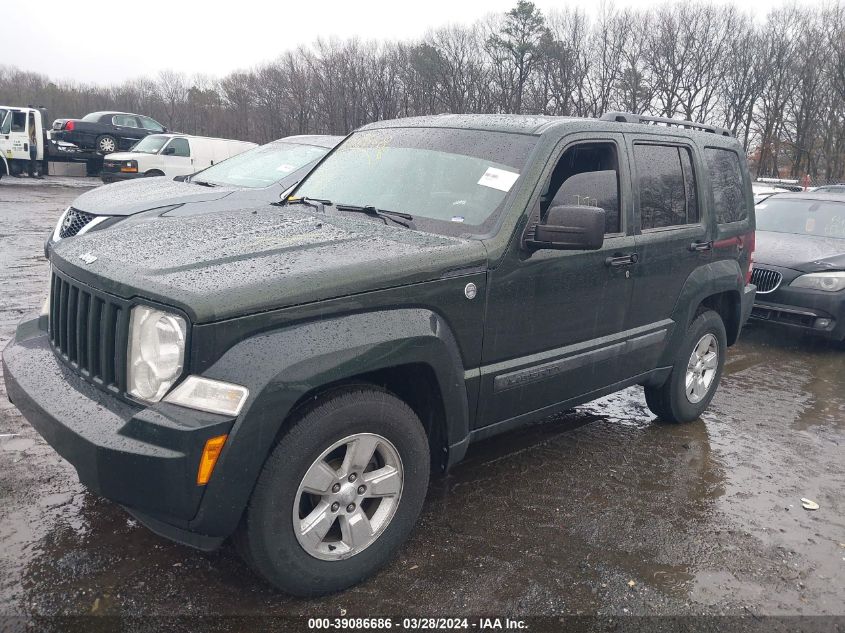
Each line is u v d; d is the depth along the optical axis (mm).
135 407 2580
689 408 5008
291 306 2588
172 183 7414
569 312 3693
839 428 5258
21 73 77625
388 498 2984
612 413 5316
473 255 3150
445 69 49844
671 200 4461
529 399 3615
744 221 5223
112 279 2652
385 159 4055
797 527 3676
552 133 3658
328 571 2799
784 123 49312
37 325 3492
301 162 7527
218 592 2859
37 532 3189
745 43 49656
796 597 3059
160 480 2387
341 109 53688
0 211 15250
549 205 3557
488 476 4074
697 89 50875
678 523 3633
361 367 2693
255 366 2461
